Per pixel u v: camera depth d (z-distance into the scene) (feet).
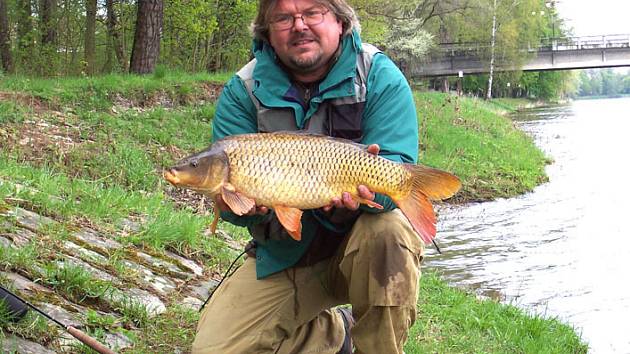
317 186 5.30
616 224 21.72
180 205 14.90
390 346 5.85
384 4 52.13
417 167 5.36
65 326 6.19
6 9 35.12
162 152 18.07
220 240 11.69
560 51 95.04
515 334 10.78
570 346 11.04
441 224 22.39
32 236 8.46
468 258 17.94
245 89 6.13
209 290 9.20
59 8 37.58
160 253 9.74
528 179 30.04
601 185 29.48
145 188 15.31
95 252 8.84
